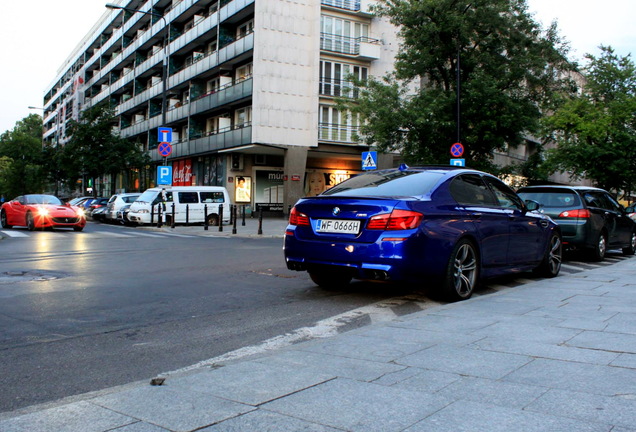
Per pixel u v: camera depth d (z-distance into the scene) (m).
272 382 3.23
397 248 5.86
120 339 4.79
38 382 3.63
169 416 2.67
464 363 3.60
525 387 3.07
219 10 39.06
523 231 7.81
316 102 35.06
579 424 2.52
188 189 27.11
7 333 4.95
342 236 6.25
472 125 24.12
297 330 5.14
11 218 22.38
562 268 10.68
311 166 39.81
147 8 54.50
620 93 29.27
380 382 3.21
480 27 24.28
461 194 6.88
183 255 12.07
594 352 3.80
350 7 36.88
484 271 6.95
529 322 4.88
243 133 34.78
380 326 4.86
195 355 4.30
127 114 61.84
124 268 9.70
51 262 10.57
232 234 20.52
